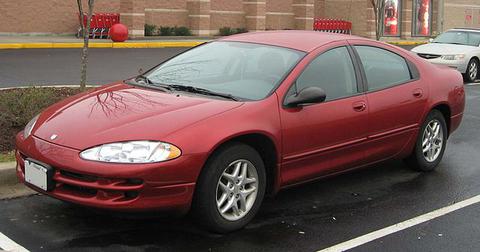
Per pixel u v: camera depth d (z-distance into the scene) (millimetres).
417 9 33688
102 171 4168
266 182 5047
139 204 4215
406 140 6191
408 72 6316
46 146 4473
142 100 4895
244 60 5512
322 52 5516
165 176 4230
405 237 4793
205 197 4457
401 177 6465
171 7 26672
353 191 5938
